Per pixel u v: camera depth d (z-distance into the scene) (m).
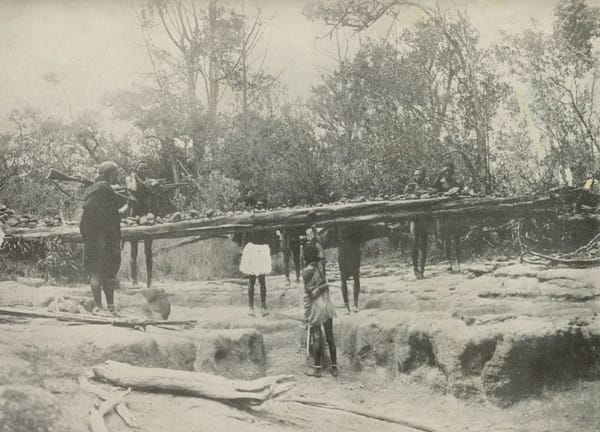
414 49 8.84
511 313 7.50
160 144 8.48
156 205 8.38
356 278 8.17
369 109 8.70
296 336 7.78
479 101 8.90
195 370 6.90
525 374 6.91
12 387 5.15
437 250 8.38
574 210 8.60
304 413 6.41
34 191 8.45
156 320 7.46
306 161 8.60
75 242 8.12
